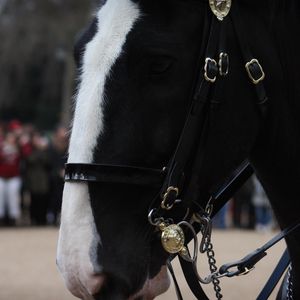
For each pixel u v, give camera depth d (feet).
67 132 16.46
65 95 191.01
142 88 15.20
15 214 102.12
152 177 15.19
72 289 14.69
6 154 100.89
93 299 14.70
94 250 14.66
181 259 17.33
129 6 15.51
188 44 15.53
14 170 101.60
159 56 15.17
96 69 15.23
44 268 67.56
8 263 70.23
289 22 16.72
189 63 15.46
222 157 15.84
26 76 223.10
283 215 17.84
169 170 15.28
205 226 15.97
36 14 207.00
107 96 15.06
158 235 15.51
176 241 15.29
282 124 16.72
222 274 17.65
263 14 16.43
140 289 15.07
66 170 15.11
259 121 16.19
